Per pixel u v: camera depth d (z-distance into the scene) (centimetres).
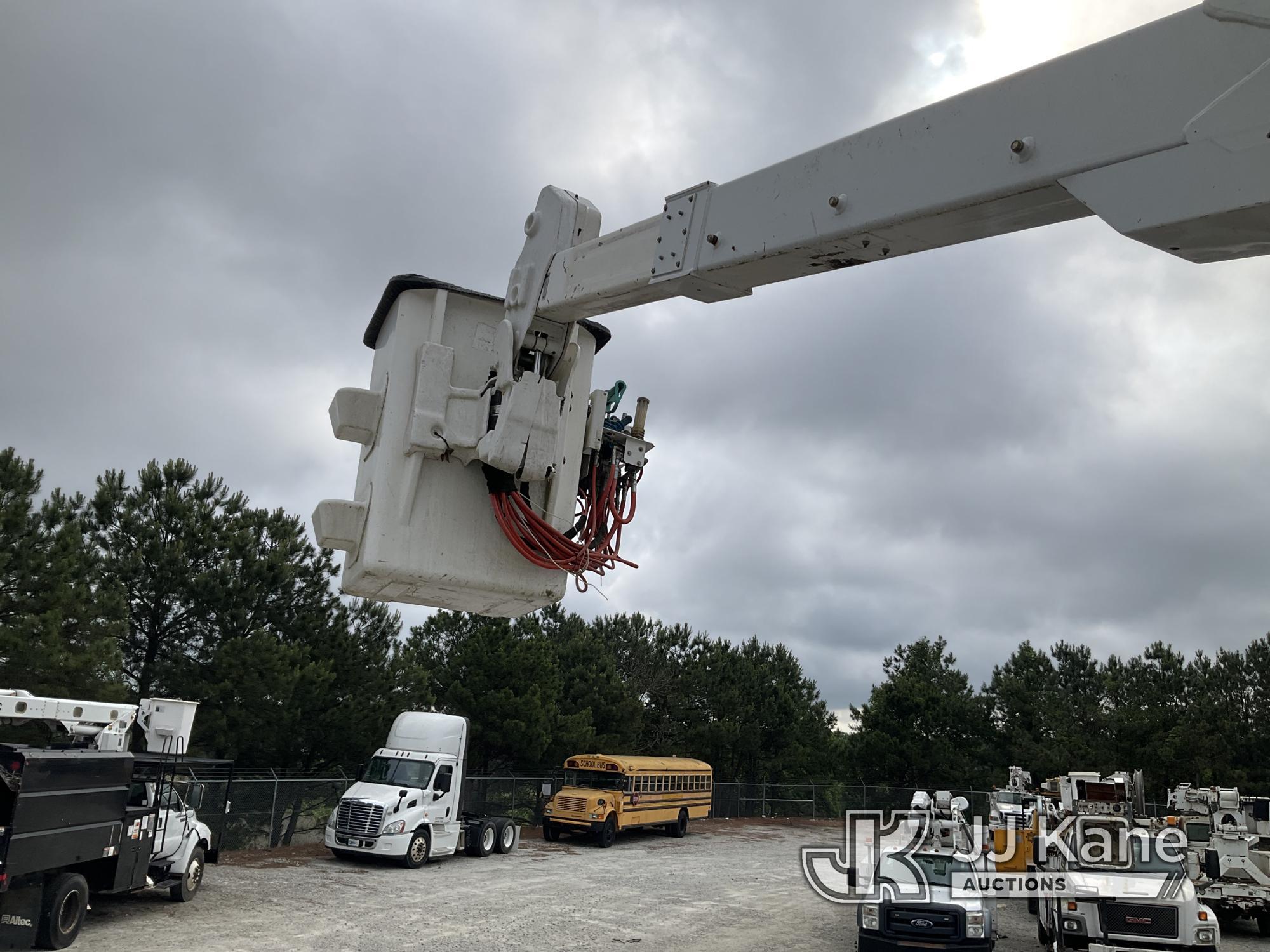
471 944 1267
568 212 511
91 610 1883
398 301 502
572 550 505
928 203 324
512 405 471
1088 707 4000
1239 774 3447
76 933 1142
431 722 2234
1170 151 260
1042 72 296
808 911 1694
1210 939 1238
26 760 1054
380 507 462
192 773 2062
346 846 1980
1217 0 248
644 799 2869
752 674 4269
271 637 2300
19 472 1884
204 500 2439
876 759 3981
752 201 394
